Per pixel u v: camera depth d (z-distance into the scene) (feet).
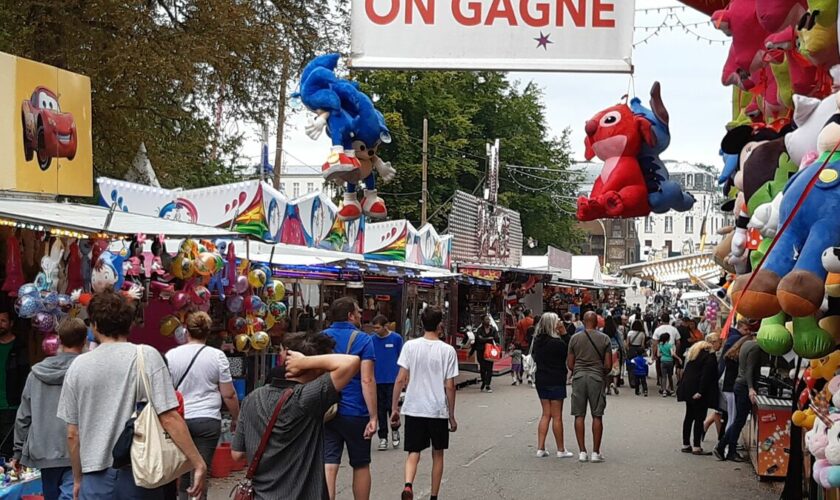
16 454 22.81
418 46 23.35
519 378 84.48
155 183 62.75
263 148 88.99
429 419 29.37
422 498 32.71
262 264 43.60
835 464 19.77
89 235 30.50
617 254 355.36
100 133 67.05
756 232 20.98
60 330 22.54
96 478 18.29
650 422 56.39
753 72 22.94
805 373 23.30
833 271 15.80
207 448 26.94
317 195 60.70
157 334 41.06
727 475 37.91
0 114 35.76
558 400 41.86
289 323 59.77
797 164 18.80
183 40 65.31
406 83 151.33
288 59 70.59
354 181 22.36
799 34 18.80
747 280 17.70
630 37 23.18
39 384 22.17
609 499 32.83
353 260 55.67
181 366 26.96
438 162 151.23
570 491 34.14
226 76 67.87
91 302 19.06
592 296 189.37
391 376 43.42
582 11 23.29
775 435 36.32
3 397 30.66
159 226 34.35
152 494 18.40
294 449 18.16
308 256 54.75
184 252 36.37
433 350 29.71
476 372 93.40
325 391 18.12
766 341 17.81
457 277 79.61
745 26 22.06
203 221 50.31
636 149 23.58
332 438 27.48
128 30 63.82
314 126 22.06
